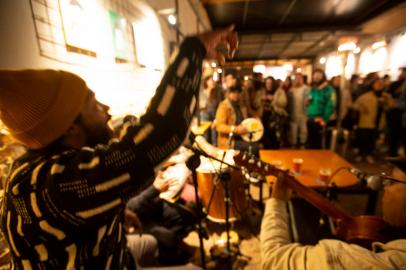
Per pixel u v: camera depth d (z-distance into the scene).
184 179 1.61
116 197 0.43
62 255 0.48
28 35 1.00
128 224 1.23
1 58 0.89
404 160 0.80
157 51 2.59
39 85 0.45
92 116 0.55
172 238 1.64
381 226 0.94
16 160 0.53
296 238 1.41
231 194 1.77
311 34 5.89
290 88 4.61
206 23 4.93
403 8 3.73
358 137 3.99
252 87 3.14
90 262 0.51
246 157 1.11
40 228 0.45
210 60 0.55
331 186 1.67
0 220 0.53
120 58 1.80
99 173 0.41
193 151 0.99
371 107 3.80
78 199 0.42
